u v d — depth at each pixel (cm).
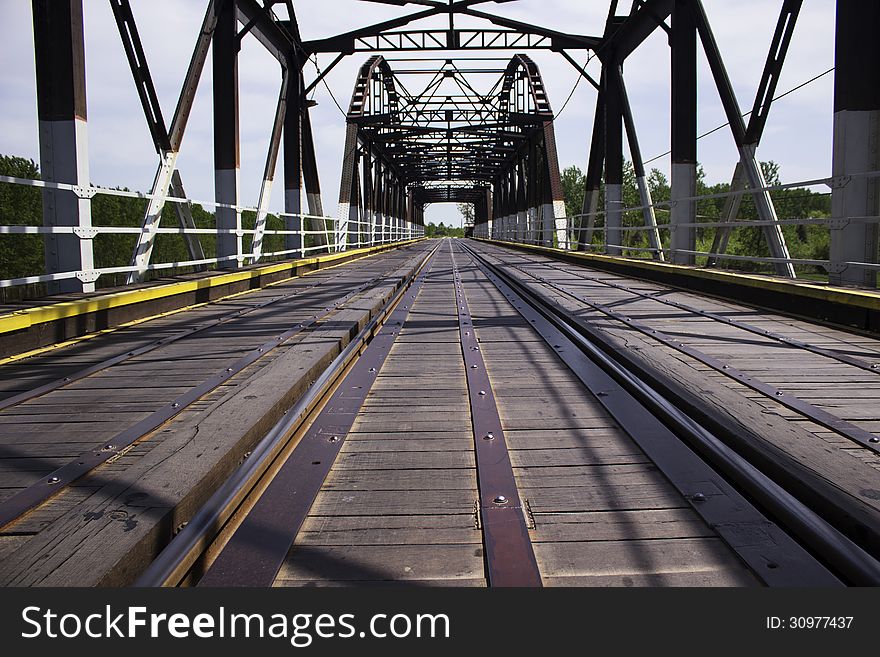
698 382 383
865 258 662
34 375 443
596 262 1519
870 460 273
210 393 396
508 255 2469
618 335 555
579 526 221
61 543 191
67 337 575
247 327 645
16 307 544
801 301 675
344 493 251
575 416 347
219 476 259
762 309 729
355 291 1005
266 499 242
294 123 1684
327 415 351
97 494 225
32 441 309
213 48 1173
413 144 3775
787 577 185
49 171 674
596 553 203
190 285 819
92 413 354
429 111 3131
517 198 3606
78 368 463
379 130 3238
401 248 3728
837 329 594
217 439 280
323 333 562
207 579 189
